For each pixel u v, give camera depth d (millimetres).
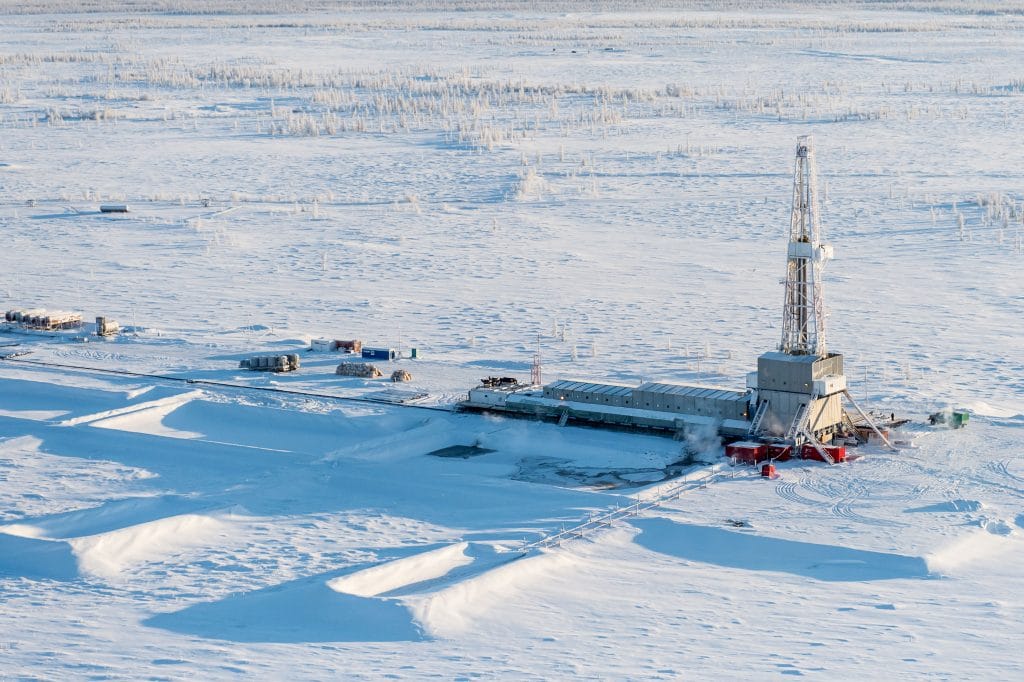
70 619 79438
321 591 79812
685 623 77062
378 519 97188
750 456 106062
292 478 105188
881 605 79312
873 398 122562
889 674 68875
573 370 134875
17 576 87438
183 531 94438
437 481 103688
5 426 120375
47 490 105312
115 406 126375
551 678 68812
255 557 89688
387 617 76938
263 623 78562
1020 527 91875
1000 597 80375
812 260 109750
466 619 77875
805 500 97438
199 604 81562
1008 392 125062
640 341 148125
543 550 88312
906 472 103062
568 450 111375
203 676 69812
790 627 76188
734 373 132250
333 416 120062
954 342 145375
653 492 99750
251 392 128375
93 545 89562
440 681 68500
